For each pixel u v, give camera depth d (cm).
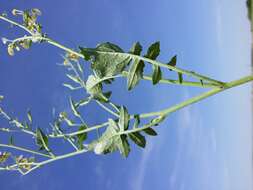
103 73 32
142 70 31
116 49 31
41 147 37
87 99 36
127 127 32
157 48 31
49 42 35
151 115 32
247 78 31
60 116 36
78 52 35
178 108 32
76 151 36
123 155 33
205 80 31
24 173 38
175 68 31
